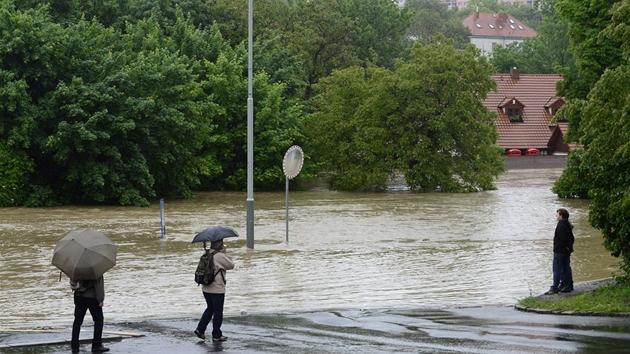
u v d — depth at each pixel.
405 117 53.59
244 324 13.70
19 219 35.22
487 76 54.28
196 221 34.22
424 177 53.06
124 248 25.89
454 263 22.70
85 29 47.19
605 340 11.55
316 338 12.17
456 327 13.05
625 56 17.25
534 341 11.55
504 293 17.91
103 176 42.75
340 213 37.59
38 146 42.78
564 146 79.50
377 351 11.00
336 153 55.44
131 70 44.34
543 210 39.03
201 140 48.91
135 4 61.84
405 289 18.52
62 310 16.28
